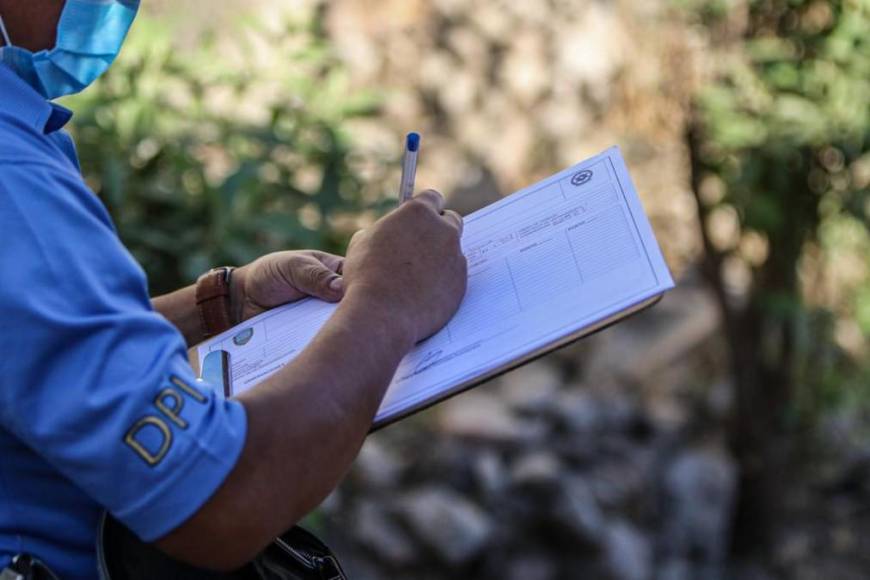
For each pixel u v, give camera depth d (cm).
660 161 606
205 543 133
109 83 331
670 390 604
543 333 155
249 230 322
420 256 158
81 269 130
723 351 610
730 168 463
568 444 557
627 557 496
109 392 128
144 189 324
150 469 129
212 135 351
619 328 636
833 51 428
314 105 360
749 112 443
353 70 694
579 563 492
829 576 534
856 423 602
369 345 147
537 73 718
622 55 626
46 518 142
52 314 127
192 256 310
